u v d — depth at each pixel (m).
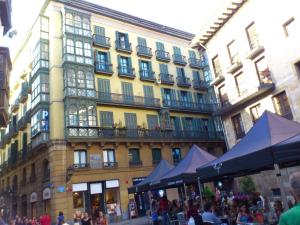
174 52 38.47
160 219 15.79
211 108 38.34
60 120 26.39
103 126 28.70
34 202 28.62
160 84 34.97
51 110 26.94
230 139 23.50
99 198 26.38
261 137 8.23
